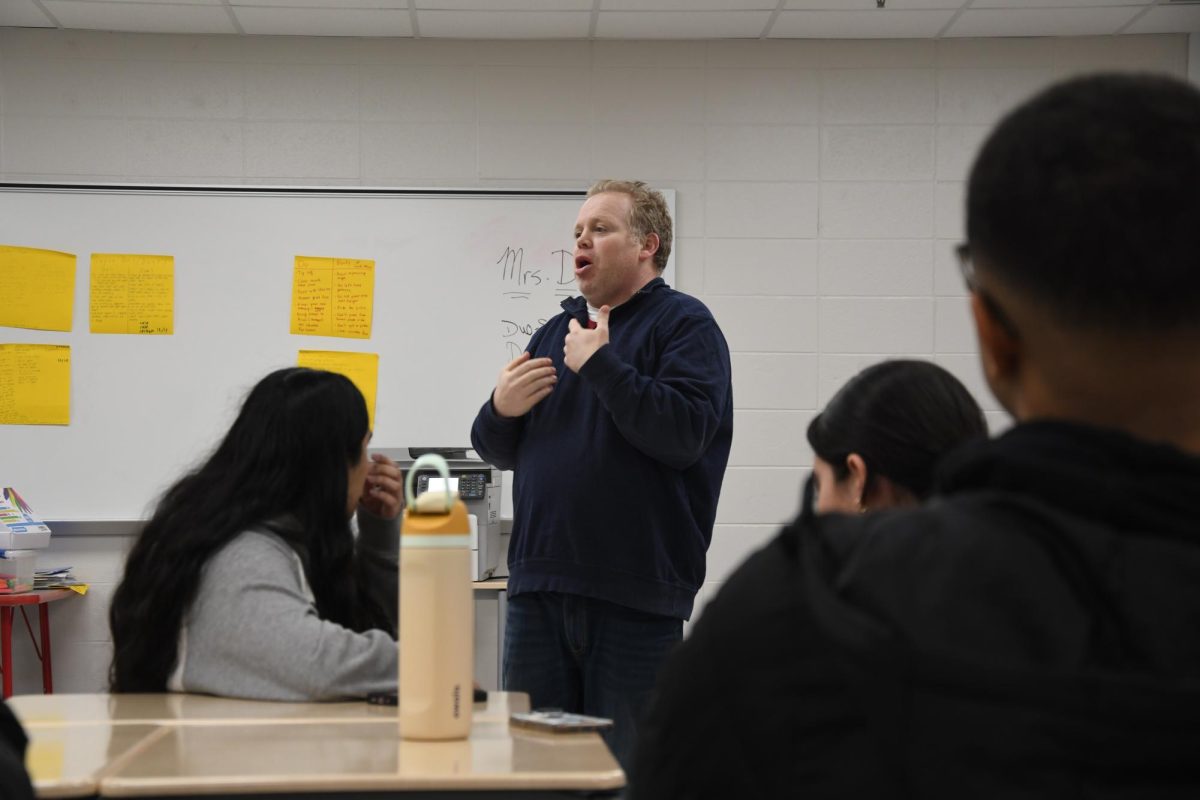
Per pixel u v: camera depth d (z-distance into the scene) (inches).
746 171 164.7
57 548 157.3
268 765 42.8
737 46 165.2
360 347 160.6
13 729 32.1
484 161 163.6
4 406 157.4
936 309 164.7
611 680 84.3
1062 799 18.5
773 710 21.0
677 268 163.9
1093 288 20.7
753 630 21.8
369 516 75.6
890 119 165.3
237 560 62.1
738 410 163.6
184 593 61.9
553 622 85.9
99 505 157.5
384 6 152.4
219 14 155.5
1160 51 164.7
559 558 85.0
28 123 160.6
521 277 161.6
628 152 164.2
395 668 59.3
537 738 48.4
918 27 160.6
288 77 163.3
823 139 165.2
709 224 164.4
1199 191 20.2
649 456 84.9
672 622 86.0
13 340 157.8
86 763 43.4
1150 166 20.3
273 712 55.3
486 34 162.2
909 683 19.8
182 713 55.1
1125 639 19.4
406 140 163.5
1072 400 22.2
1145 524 20.4
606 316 86.2
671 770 22.4
